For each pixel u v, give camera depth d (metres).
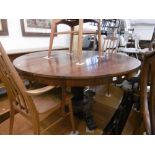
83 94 1.83
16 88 0.98
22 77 1.12
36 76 1.00
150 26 4.46
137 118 1.20
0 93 1.85
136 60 1.48
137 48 3.34
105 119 1.50
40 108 1.10
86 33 1.49
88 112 1.64
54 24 1.49
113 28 2.85
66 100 1.29
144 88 0.78
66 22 1.63
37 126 1.03
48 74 0.95
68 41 3.26
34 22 2.46
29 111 1.00
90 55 1.75
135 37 3.88
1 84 1.83
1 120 1.62
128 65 1.24
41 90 0.95
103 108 1.51
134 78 1.51
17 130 1.48
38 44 2.62
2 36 2.04
